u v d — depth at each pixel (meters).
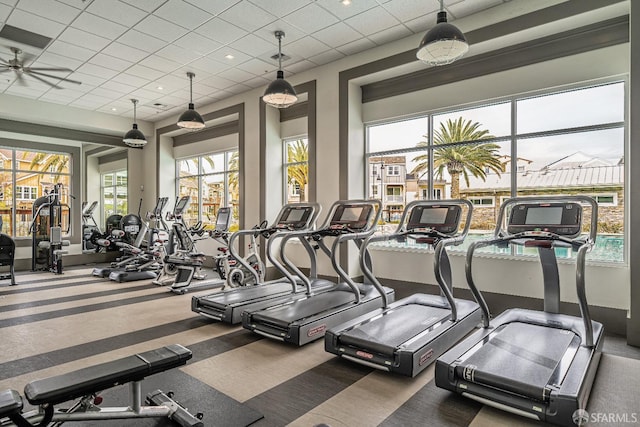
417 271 5.83
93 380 2.00
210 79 7.09
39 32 5.23
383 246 6.22
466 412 2.60
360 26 5.17
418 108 5.83
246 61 6.29
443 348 3.47
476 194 5.42
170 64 6.38
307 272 7.04
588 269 4.40
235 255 5.31
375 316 3.89
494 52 5.10
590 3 4.10
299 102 7.35
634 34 3.69
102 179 13.27
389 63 5.68
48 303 5.64
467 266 3.38
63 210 10.19
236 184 8.81
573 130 4.63
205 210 9.56
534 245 3.22
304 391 2.89
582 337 3.21
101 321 4.71
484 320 3.48
